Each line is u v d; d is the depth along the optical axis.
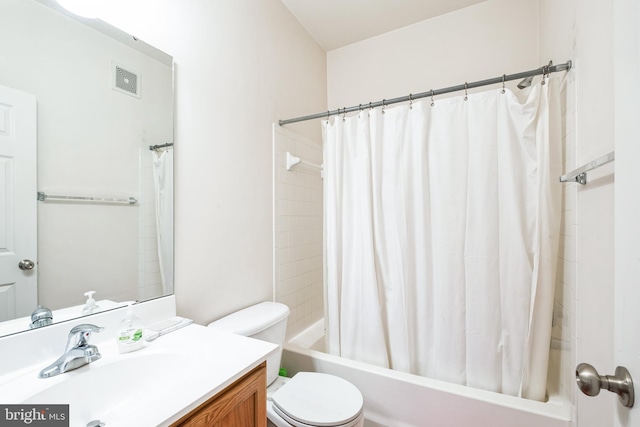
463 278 1.38
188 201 1.23
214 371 0.76
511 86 1.95
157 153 1.11
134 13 1.05
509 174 1.29
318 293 2.27
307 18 2.12
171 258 1.15
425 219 1.44
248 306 1.55
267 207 1.72
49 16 0.84
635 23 0.44
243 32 1.56
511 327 1.30
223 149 1.41
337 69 2.54
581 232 1.01
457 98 1.39
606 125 0.81
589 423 0.89
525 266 1.27
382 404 1.42
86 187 0.92
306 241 2.12
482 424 1.23
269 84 1.77
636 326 0.43
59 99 0.86
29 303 0.80
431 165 1.44
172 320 1.09
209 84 1.34
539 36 1.85
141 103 1.06
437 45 2.15
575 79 1.13
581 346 1.00
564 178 1.07
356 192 1.61
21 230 0.79
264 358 0.86
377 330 1.53
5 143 0.76
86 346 0.80
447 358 1.40
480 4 2.03
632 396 0.44
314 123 2.30
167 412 0.60
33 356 0.78
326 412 1.13
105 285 0.96
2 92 0.76
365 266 1.56
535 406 1.18
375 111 1.56
